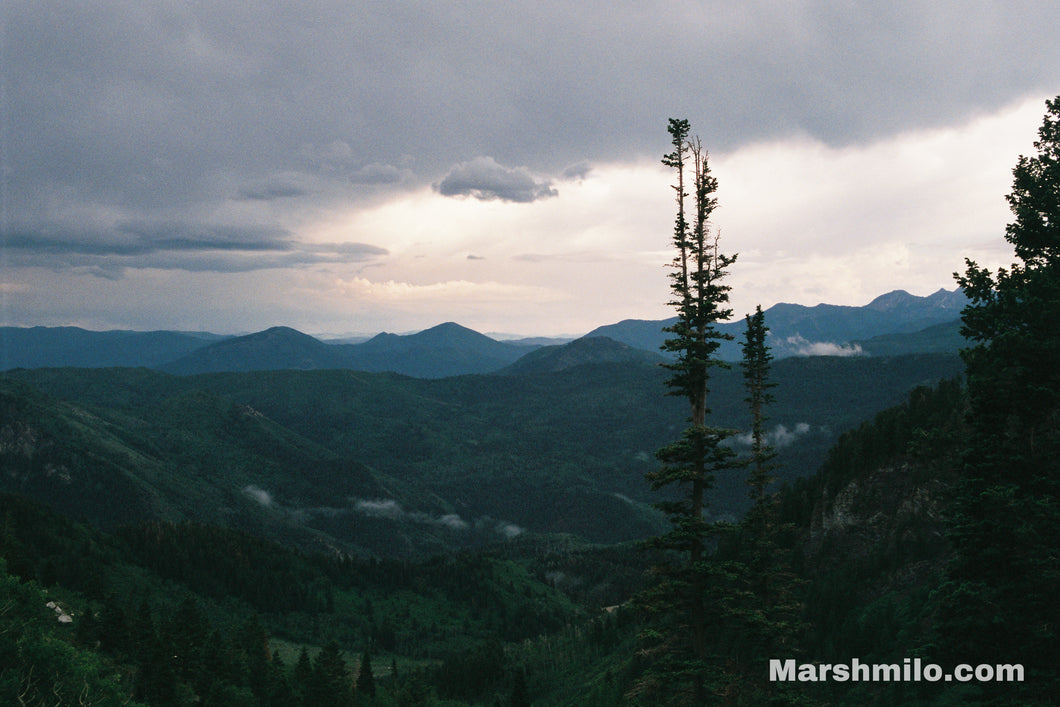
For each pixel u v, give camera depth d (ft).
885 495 270.05
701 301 87.51
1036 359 88.84
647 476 86.33
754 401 186.29
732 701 86.53
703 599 86.53
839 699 194.18
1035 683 84.17
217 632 416.26
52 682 146.20
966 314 100.53
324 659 433.89
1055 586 83.97
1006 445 93.50
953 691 161.07
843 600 240.94
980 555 88.33
